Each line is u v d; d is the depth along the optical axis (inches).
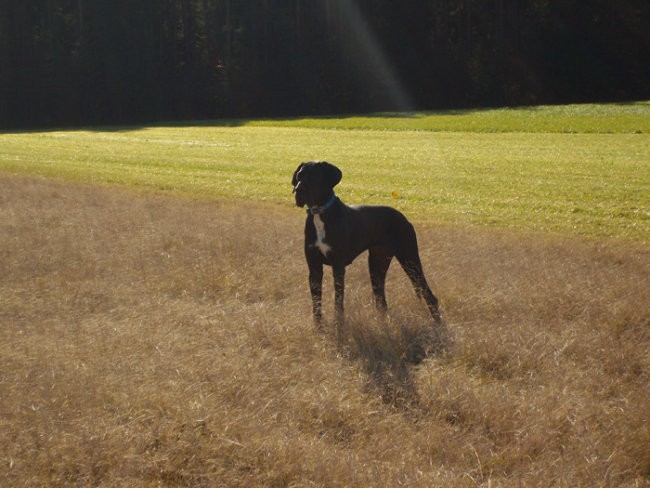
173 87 3481.8
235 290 435.5
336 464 230.5
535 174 1035.3
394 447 245.0
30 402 273.9
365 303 394.6
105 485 226.7
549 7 3427.7
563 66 3430.1
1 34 3255.4
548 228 655.8
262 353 329.7
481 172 1074.7
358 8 3508.9
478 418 264.2
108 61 3339.1
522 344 330.6
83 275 466.0
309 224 358.6
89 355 323.3
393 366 312.5
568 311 383.2
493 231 620.4
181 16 3592.5
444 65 3449.8
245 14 3479.3
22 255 509.7
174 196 872.3
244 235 564.1
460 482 223.9
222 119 3302.2
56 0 3366.1
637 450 241.1
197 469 233.5
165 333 351.6
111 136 2081.7
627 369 307.9
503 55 3472.0
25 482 225.9
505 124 2032.5
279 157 1349.7
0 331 360.8
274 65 3494.1
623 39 3358.8
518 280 430.6
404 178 1023.6
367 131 2078.0
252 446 243.3
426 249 516.1
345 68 3511.3
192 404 270.7
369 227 371.6
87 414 265.6
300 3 3553.2
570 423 259.4
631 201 797.2
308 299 414.3
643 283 422.0
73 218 658.8
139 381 294.8
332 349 335.3
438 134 1892.2
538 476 225.8
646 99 3339.1
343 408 270.4
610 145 1456.7
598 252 518.6
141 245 543.2
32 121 3321.9
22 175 1099.9
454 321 375.6
